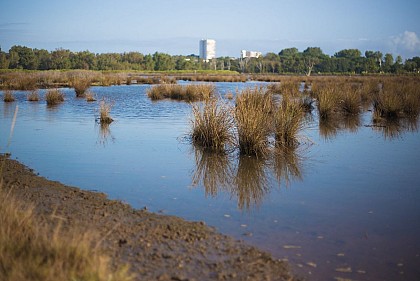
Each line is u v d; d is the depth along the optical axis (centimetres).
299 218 621
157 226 564
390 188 776
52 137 1274
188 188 773
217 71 11081
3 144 1154
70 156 1017
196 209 657
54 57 10512
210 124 1141
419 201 703
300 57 13988
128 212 623
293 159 1009
